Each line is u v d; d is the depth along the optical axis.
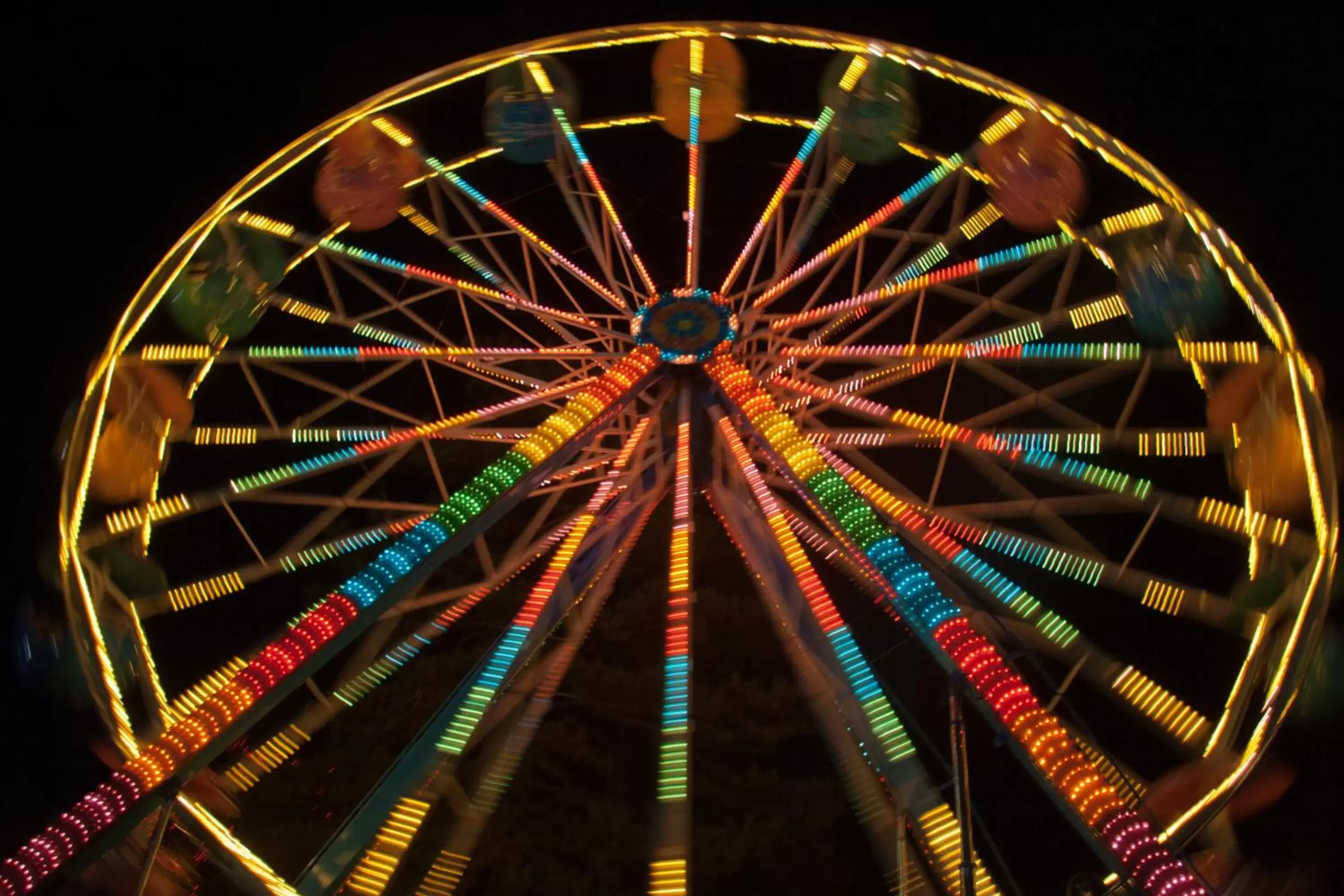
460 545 8.88
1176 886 6.79
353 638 8.41
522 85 13.83
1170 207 11.80
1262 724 9.61
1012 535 11.70
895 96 13.16
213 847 8.93
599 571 11.35
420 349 12.94
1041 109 12.02
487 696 9.32
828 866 13.88
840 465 10.72
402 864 12.98
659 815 7.41
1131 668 10.29
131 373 11.82
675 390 11.62
